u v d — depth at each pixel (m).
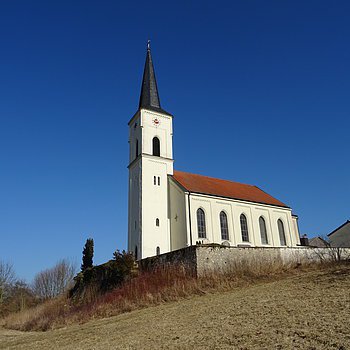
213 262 27.61
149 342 12.77
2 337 24.91
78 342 15.85
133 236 46.06
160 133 51.12
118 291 29.48
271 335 10.95
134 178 49.22
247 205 49.72
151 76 56.53
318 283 19.86
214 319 14.81
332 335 10.13
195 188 46.97
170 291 25.23
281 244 51.50
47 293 71.69
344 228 57.62
